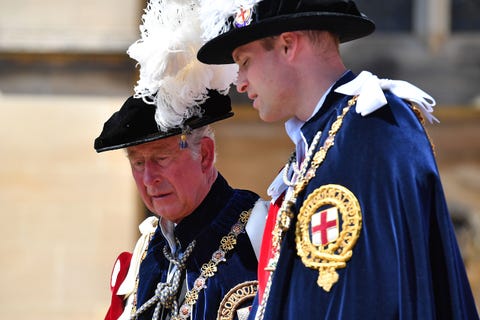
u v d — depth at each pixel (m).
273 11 8.69
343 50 25.89
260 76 8.80
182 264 10.66
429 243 8.14
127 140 10.45
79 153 23.94
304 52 8.72
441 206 8.15
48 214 23.78
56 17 24.52
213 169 10.90
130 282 11.23
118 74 24.36
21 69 24.38
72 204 23.80
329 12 8.61
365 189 8.18
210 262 10.55
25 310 23.48
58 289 23.58
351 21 8.70
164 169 10.51
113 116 10.71
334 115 8.66
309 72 8.74
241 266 10.49
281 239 8.55
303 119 8.93
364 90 8.47
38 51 24.30
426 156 8.24
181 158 10.52
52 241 23.69
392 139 8.28
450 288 8.04
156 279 10.85
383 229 8.02
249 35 8.72
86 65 24.30
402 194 8.09
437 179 8.19
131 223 23.80
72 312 23.50
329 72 8.76
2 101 23.98
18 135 23.95
